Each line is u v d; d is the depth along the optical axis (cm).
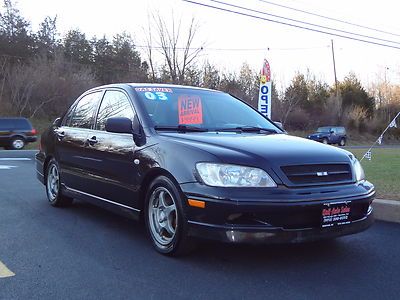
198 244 422
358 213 412
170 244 423
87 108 609
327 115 4891
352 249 465
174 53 3127
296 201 370
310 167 396
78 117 625
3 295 345
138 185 458
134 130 481
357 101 5459
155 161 433
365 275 392
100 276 385
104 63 4766
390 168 1049
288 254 444
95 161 536
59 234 516
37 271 397
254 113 576
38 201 713
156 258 430
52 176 676
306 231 378
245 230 369
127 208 484
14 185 885
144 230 535
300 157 397
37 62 3728
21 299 338
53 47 4262
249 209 366
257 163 381
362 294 351
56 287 362
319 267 410
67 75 3738
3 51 3947
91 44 4872
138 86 533
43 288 360
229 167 380
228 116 536
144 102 500
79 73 3872
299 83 4944
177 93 538
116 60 4738
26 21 4209
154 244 446
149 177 449
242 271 397
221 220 373
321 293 352
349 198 395
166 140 438
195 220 389
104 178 519
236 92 3928
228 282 372
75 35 4875
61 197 646
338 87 5338
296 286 365
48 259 429
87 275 388
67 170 612
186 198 394
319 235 385
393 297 346
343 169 418
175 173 407
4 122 2333
